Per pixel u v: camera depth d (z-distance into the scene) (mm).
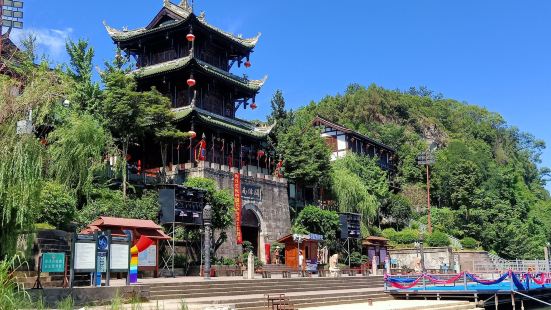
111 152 41125
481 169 97375
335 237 55500
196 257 41688
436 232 67250
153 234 34438
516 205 98312
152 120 43875
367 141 81625
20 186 19797
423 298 36875
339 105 112812
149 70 54062
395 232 67062
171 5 55469
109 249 23766
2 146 19859
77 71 44625
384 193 73562
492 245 76062
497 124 137375
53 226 28406
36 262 24609
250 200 51219
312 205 58062
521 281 39469
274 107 77312
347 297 32938
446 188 86438
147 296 24328
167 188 39344
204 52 56062
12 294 13820
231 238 47625
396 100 116375
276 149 59688
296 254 48031
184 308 17938
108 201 37781
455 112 132250
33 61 24906
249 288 31375
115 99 42250
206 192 41969
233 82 55219
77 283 25016
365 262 54688
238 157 55312
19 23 34156
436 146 111375
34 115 21375
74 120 33062
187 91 53219
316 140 61250
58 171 30953
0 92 20719
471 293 35656
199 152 48156
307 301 29828
